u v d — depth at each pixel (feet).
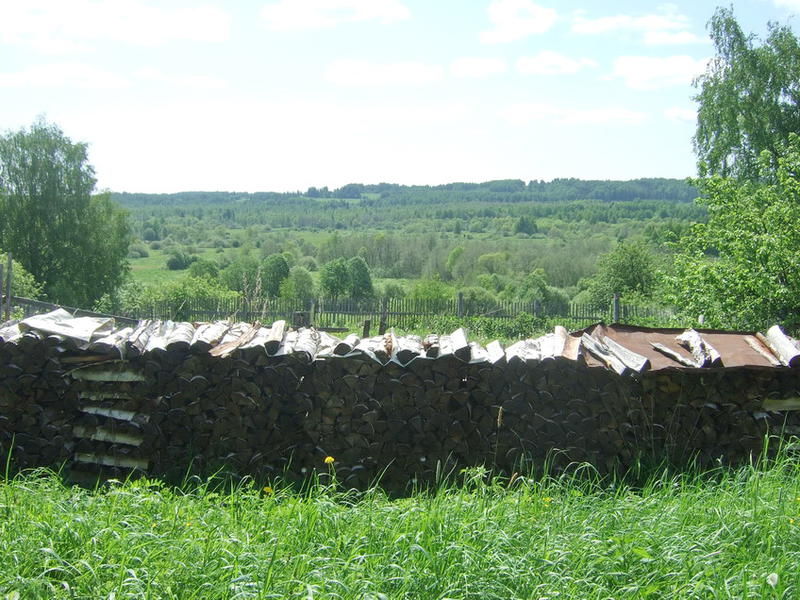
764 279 36.68
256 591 11.95
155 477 21.03
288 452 21.45
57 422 21.25
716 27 100.12
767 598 12.25
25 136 135.64
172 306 80.59
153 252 296.51
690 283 42.34
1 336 21.39
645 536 14.39
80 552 12.98
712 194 45.65
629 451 21.68
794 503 16.33
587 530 14.96
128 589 11.90
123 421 21.27
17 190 134.41
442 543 13.44
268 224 440.04
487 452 21.57
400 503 17.95
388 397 21.40
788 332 36.76
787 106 98.48
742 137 98.07
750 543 14.53
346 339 22.21
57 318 22.77
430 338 23.56
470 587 12.41
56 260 135.33
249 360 21.24
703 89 101.91
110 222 140.97
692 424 22.09
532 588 12.55
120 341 21.70
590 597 12.44
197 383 21.13
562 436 21.65
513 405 21.56
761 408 22.43
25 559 12.53
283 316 78.33
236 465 21.22
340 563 12.89
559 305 80.89
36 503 15.83
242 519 15.72
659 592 12.62
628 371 20.89
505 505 16.08
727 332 24.73
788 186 42.27
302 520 14.83
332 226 446.60
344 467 21.26
